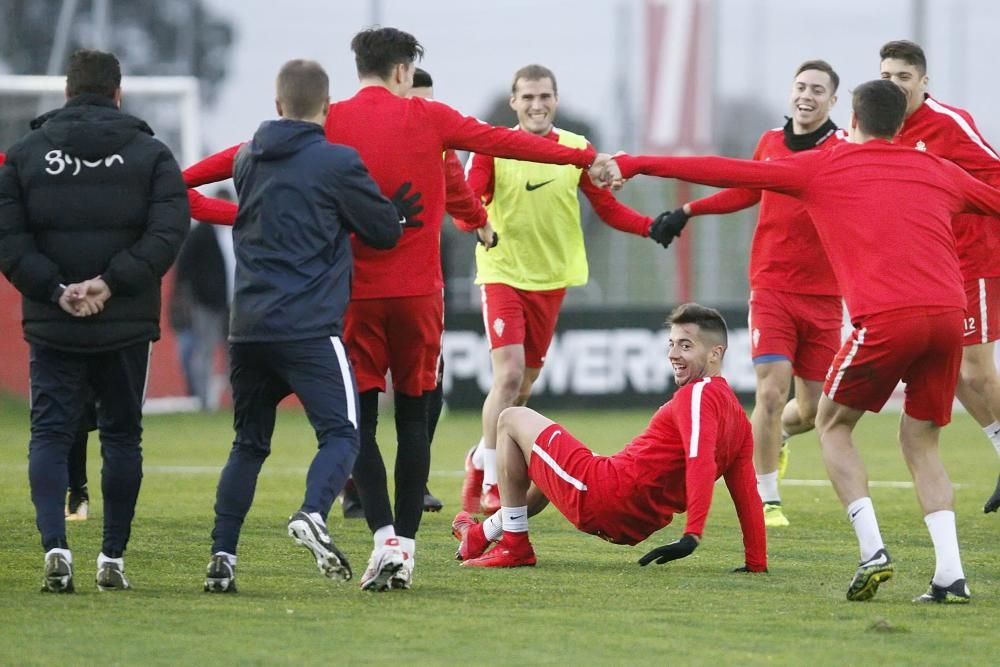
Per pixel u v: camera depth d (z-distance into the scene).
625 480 23.41
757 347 32.03
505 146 23.02
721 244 78.62
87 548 25.78
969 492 37.62
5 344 65.94
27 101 68.69
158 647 17.17
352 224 20.77
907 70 30.50
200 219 25.22
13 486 36.84
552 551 26.62
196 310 65.81
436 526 30.23
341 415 20.47
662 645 17.77
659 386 66.56
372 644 17.56
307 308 20.39
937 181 21.84
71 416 21.02
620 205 32.59
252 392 21.16
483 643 17.72
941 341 21.31
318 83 20.86
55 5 95.38
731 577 23.53
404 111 22.58
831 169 21.88
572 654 17.19
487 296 32.62
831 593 21.95
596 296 80.12
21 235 20.42
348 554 25.98
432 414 31.53
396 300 22.39
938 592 21.23
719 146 87.06
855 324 21.67
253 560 24.70
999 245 31.78
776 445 31.48
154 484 37.84
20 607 19.55
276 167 20.62
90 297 20.27
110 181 20.67
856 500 21.55
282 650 17.14
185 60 102.81
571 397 66.12
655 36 86.19
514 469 24.42
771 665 16.75
